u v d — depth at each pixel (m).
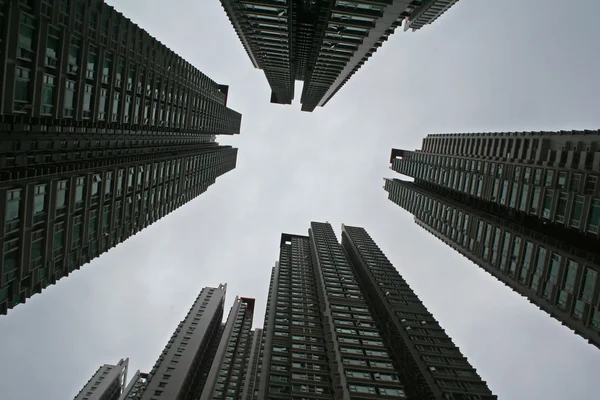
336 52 64.69
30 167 32.03
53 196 33.34
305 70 106.88
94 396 133.62
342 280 99.50
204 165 96.31
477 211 66.12
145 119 52.78
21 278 30.47
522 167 52.78
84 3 34.16
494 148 62.53
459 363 65.81
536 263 47.03
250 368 106.69
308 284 104.50
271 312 89.19
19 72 27.22
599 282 37.06
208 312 132.62
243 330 146.00
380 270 109.19
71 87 33.66
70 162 38.66
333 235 142.88
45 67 29.73
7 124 31.34
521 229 51.50
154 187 60.31
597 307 36.97
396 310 84.75
